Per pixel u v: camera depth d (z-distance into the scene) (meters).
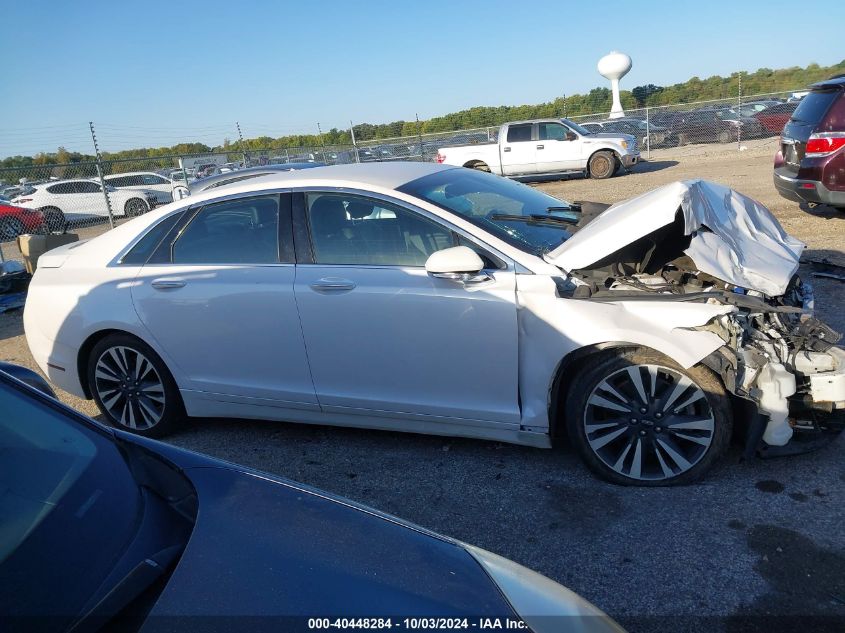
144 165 23.16
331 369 3.80
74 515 1.82
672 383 3.25
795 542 2.84
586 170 18.11
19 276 9.88
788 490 3.21
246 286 3.89
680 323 3.12
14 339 7.43
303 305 3.75
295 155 22.09
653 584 2.69
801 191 8.59
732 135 22.66
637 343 3.15
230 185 4.23
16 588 1.60
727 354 3.08
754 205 3.92
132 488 1.98
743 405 3.21
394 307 3.55
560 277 3.36
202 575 1.63
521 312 3.36
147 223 4.32
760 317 3.25
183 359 4.18
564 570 2.82
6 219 16.14
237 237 4.02
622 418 3.32
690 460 3.28
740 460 3.35
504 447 3.89
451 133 22.64
